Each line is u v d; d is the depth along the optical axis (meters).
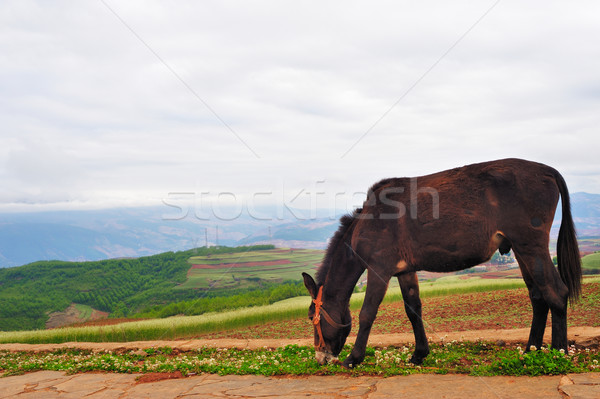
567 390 3.99
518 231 5.58
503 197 5.65
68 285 139.88
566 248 5.82
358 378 5.39
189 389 5.44
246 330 17.44
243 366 6.57
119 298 124.12
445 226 5.75
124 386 5.93
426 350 6.62
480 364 5.71
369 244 6.18
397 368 5.82
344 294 6.56
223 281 104.25
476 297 20.30
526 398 3.98
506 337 7.66
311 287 6.63
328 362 6.46
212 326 18.12
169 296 101.56
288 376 5.84
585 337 6.89
